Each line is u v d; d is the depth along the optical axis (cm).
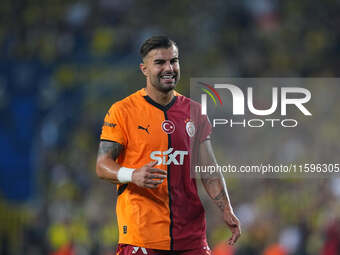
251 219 3753
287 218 3697
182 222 1197
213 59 5094
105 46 5297
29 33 5641
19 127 4856
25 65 5138
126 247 1205
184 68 5034
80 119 4884
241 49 5172
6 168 4712
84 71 5162
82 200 4312
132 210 1195
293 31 5228
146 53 1200
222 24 5372
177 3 5566
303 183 3894
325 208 3547
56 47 5397
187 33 5350
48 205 4303
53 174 4591
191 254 1204
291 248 3547
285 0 5406
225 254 3544
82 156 4666
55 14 5712
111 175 1162
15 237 4172
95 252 3894
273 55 5081
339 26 5244
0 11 5841
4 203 4438
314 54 5066
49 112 4912
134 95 1240
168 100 1231
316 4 5375
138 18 5534
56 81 5081
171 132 1207
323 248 3406
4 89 5019
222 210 1256
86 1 5716
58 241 3928
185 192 1209
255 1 5362
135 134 1200
